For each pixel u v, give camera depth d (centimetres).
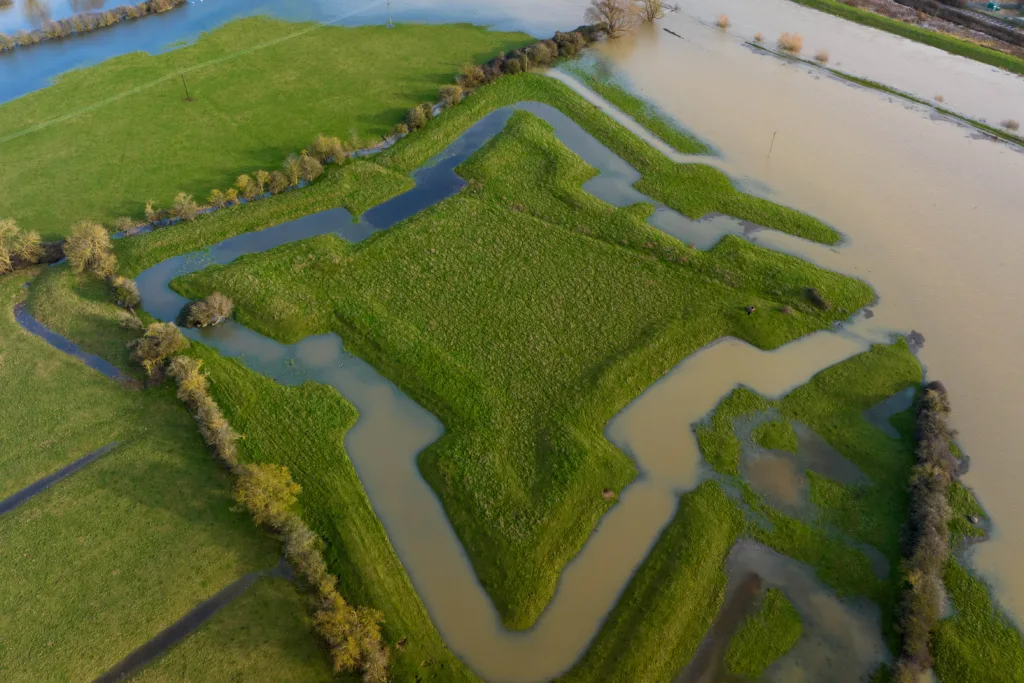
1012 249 5816
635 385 4709
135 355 4700
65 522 3919
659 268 5566
